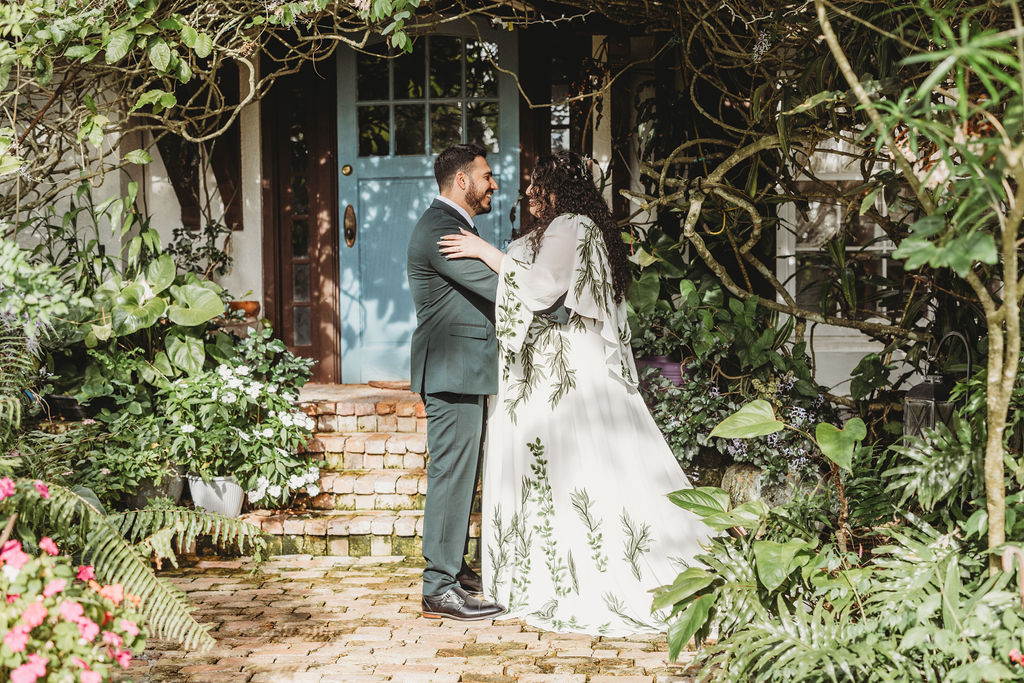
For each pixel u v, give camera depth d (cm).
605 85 523
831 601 225
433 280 334
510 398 333
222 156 555
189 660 288
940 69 157
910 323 419
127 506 399
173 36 341
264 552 408
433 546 330
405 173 547
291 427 430
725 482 394
